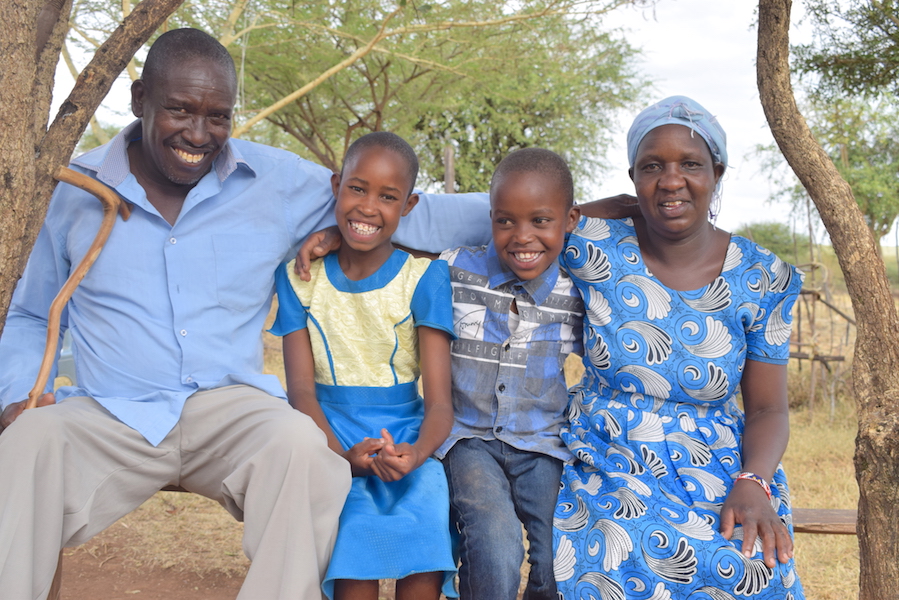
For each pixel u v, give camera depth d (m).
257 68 8.41
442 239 2.65
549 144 14.16
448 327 2.28
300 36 7.87
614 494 2.10
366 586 1.96
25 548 1.80
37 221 1.83
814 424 6.40
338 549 1.93
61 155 1.86
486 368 2.35
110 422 2.12
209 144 2.22
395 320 2.33
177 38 2.18
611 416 2.31
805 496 4.55
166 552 3.62
